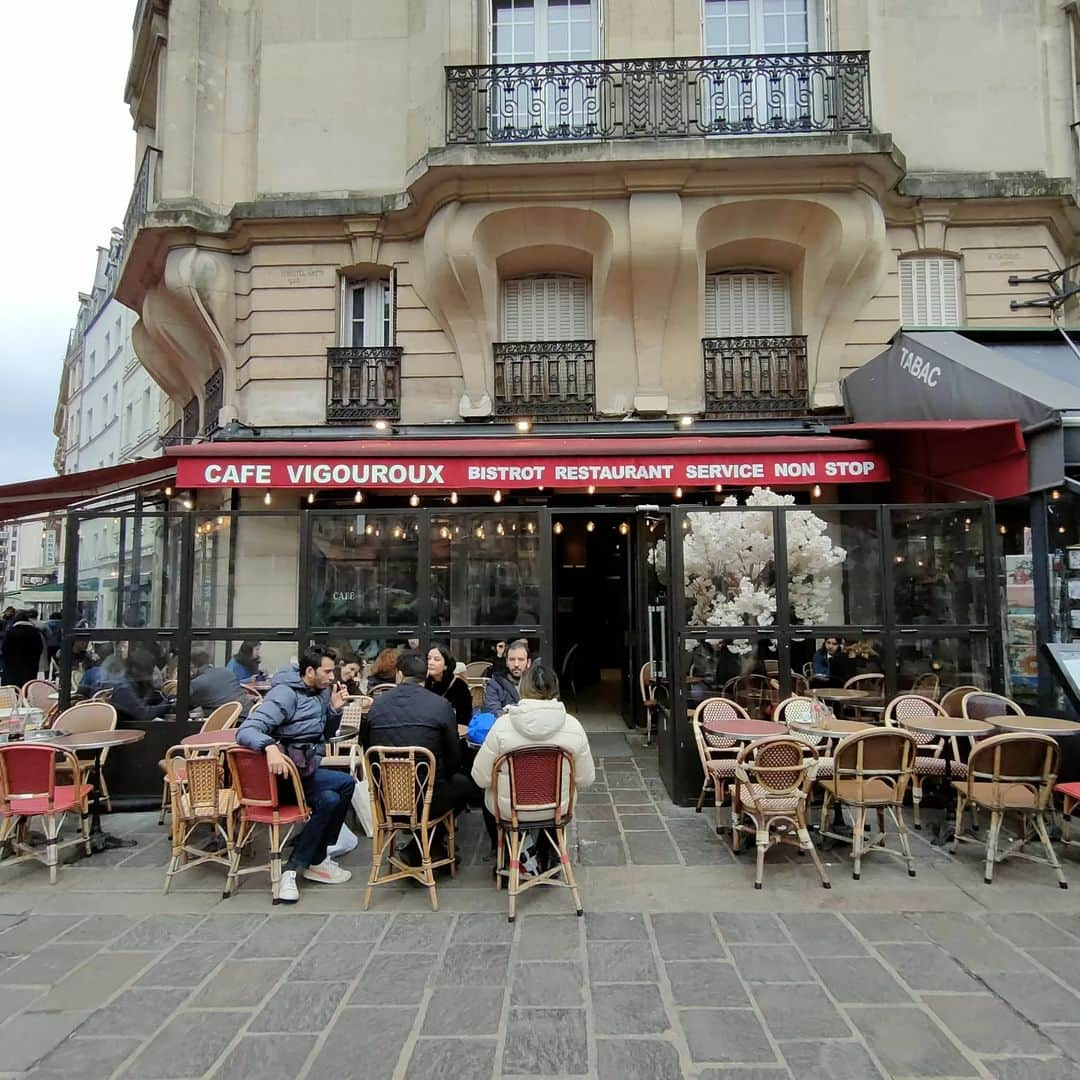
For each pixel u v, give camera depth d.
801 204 9.29
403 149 10.10
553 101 9.56
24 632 10.47
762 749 4.51
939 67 10.02
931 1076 2.68
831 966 3.46
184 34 10.21
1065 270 9.41
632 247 9.15
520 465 7.68
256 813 4.42
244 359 9.98
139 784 6.28
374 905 4.24
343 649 6.85
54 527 25.78
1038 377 6.95
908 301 9.83
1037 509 6.34
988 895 4.28
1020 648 6.54
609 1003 3.17
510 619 6.89
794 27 9.98
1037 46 10.09
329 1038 2.94
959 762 5.56
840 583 6.53
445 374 9.73
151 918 4.09
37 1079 2.69
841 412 9.45
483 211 9.34
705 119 9.46
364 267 9.98
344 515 6.89
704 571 6.42
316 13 10.28
